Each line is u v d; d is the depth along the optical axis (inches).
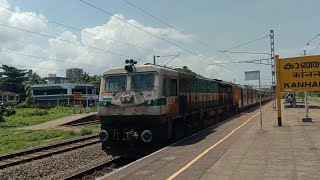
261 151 524.7
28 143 952.3
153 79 642.8
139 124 645.9
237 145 592.7
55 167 613.0
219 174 397.1
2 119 1674.5
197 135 761.6
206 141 659.4
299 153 498.3
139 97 639.8
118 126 660.7
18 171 580.7
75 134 1152.8
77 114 1972.2
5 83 5054.1
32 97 4168.3
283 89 909.8
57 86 4284.0
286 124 933.2
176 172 418.9
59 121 1619.1
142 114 633.0
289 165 425.4
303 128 818.2
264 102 3122.5
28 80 5275.6
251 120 1112.2
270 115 1321.4
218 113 1213.1
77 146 819.4
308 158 462.0
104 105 659.4
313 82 898.7
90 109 2600.9
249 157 483.2
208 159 484.1
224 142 634.8
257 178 372.2
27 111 2174.0
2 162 653.9
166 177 398.0
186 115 792.9
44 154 716.0
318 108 1782.7
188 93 811.4
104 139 657.6
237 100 1614.2
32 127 1448.1
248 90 2047.2
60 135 1132.5
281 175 380.2
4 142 959.6
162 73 652.1
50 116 1918.1
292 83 907.4
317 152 502.0
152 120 633.6
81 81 5674.2
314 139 629.6
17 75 5260.8
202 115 961.5
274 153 504.7
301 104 2293.3
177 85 727.1
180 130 767.1
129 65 655.1
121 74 661.3
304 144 575.5
